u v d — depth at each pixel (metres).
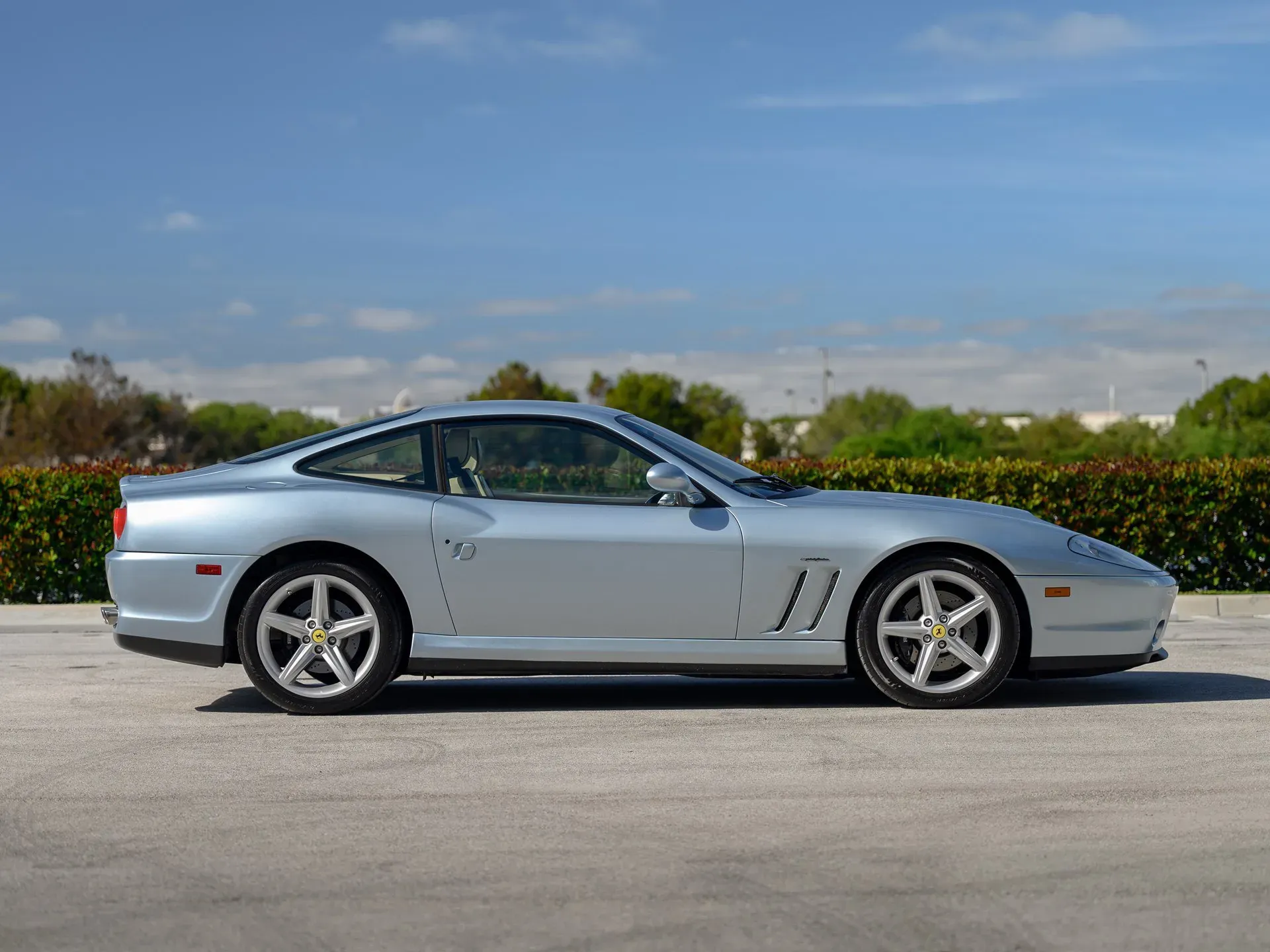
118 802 4.77
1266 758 5.36
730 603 6.33
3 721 6.35
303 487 6.47
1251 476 12.43
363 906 3.63
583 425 6.58
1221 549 12.47
